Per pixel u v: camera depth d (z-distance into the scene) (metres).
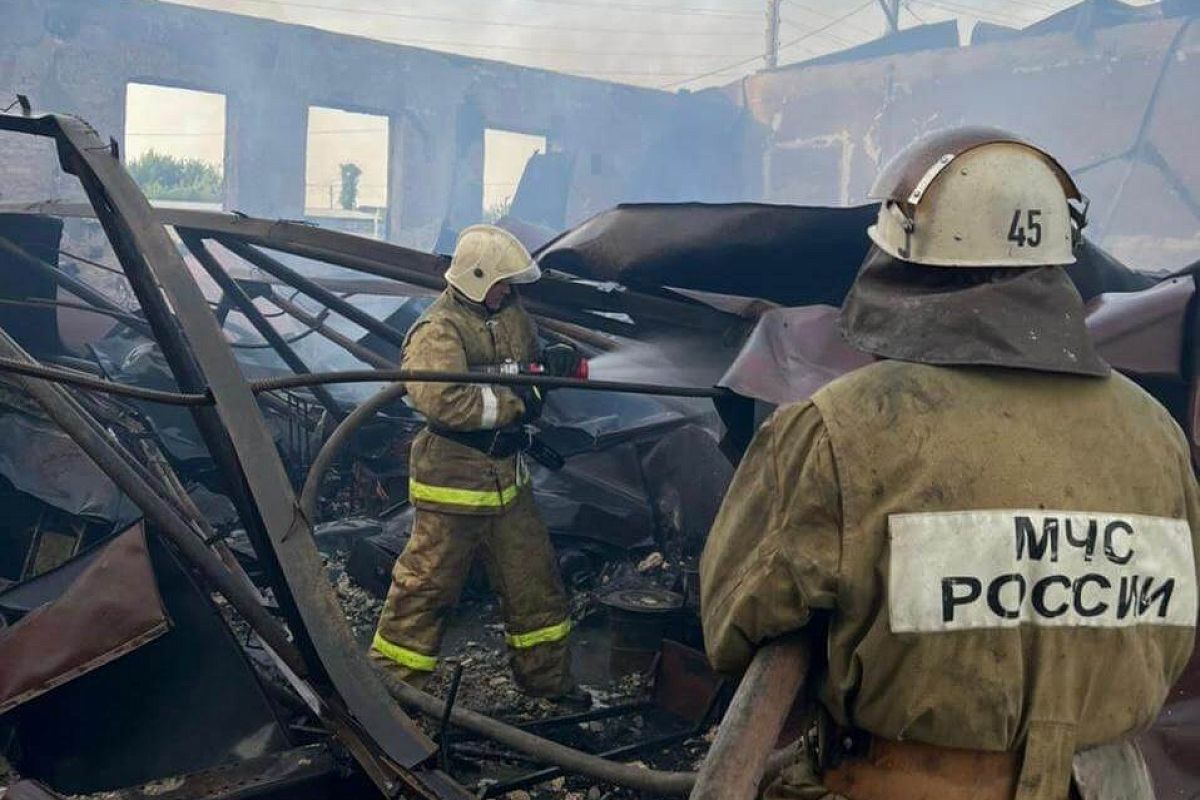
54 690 3.00
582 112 21.47
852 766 1.41
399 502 5.97
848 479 1.30
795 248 4.37
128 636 2.89
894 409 1.32
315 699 2.79
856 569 1.29
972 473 1.29
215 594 4.68
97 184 3.26
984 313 1.34
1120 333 3.32
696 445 5.71
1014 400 1.33
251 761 2.73
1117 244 15.99
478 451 3.71
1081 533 1.29
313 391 6.15
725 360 4.05
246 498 2.99
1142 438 1.37
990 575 1.27
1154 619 1.35
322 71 18.20
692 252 4.45
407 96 19.30
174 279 2.98
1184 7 16.36
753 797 1.32
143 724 2.99
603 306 4.35
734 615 1.40
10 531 4.86
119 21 15.95
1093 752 1.35
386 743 2.54
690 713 3.73
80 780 2.94
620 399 7.02
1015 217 1.36
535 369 3.83
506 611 3.91
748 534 1.41
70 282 6.68
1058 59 16.91
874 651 1.29
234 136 17.50
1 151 14.68
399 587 3.73
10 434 4.96
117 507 4.93
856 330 1.43
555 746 2.84
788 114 21.41
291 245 4.73
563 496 5.65
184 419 6.19
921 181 1.38
